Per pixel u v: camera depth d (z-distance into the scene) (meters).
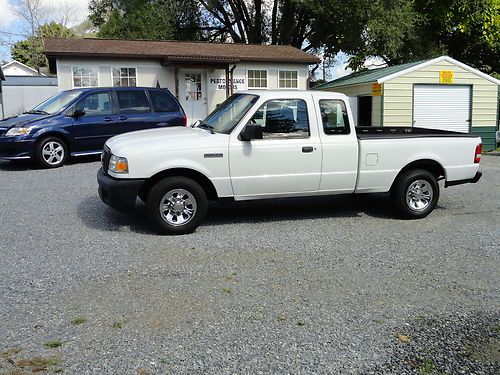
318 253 5.77
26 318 4.04
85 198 8.47
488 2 24.31
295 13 28.16
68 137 11.74
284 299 4.47
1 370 3.28
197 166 6.50
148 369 3.32
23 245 5.95
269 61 19.22
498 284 4.93
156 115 12.83
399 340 3.78
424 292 4.70
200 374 3.28
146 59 18.14
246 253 5.73
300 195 7.08
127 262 5.36
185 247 5.92
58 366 3.34
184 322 4.00
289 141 6.85
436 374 3.35
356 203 8.50
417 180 7.41
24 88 25.08
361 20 23.38
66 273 5.02
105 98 12.38
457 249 5.99
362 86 17.78
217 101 19.23
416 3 25.42
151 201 6.34
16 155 11.30
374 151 7.20
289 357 3.50
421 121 16.98
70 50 17.09
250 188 6.80
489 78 17.39
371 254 5.76
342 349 3.63
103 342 3.67
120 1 25.69
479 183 10.52
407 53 25.05
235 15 29.95
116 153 6.38
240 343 3.68
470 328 4.00
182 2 27.28
